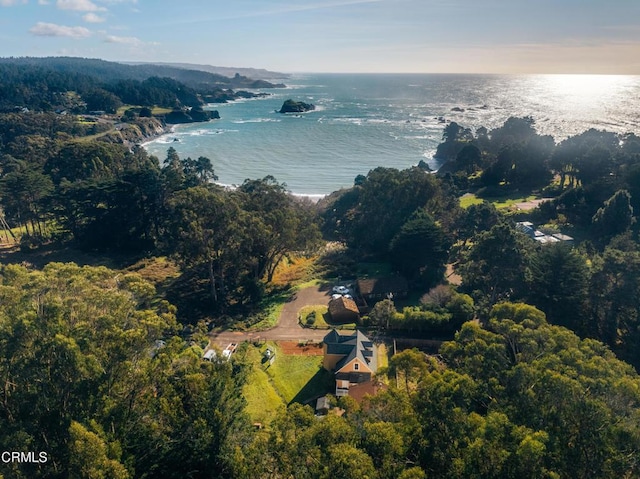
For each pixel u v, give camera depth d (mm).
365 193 98062
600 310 59844
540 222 105938
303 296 75062
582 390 28672
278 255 91875
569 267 57938
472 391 31750
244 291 77062
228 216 71250
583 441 26797
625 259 57906
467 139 194875
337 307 66875
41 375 28812
